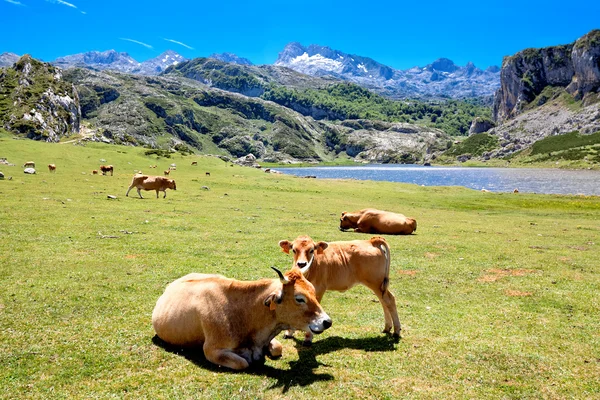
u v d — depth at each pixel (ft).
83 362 25.34
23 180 132.16
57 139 554.87
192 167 268.41
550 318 36.96
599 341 31.65
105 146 311.88
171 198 121.08
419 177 515.09
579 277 50.55
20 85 634.43
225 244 62.64
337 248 33.32
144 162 256.73
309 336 29.48
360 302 40.83
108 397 21.58
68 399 21.31
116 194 119.24
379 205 138.92
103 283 41.29
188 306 26.91
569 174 501.15
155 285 41.70
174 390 22.31
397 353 28.76
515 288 46.19
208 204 112.16
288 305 24.72
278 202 129.49
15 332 29.14
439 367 26.63
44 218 73.46
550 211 139.23
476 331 33.65
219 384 23.03
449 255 62.08
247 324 25.88
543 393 23.62
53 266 46.26
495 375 25.71
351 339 31.45
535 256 61.87
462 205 152.25
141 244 59.57
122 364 25.25
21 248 52.90
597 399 23.09
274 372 25.12
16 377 23.31
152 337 29.43
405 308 39.58
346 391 22.95
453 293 44.45
